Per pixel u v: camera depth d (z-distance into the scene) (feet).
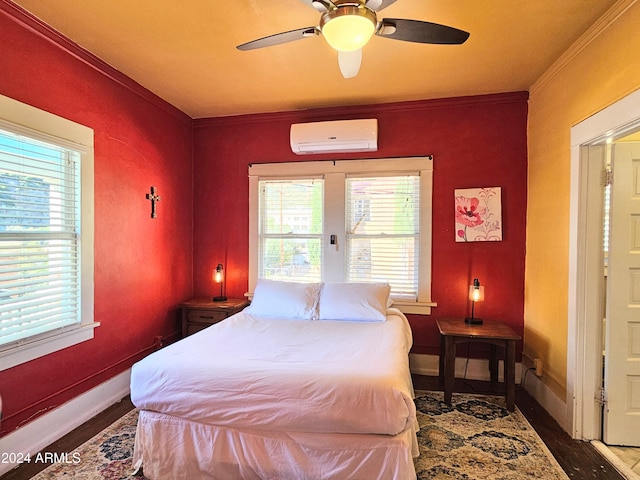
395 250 11.36
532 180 9.96
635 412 7.19
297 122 11.91
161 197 11.00
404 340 8.25
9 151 6.59
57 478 6.17
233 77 9.31
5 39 6.44
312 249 11.96
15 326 6.71
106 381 8.81
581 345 7.40
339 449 5.56
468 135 10.73
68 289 7.82
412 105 11.02
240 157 12.41
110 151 8.92
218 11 6.54
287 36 5.80
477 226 10.69
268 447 5.76
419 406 8.86
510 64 8.53
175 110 11.62
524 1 6.18
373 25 5.34
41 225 7.20
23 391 6.81
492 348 10.37
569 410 7.61
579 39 7.31
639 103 5.72
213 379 5.93
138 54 8.16
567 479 6.18
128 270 9.61
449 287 10.96
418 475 6.23
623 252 7.18
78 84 7.95
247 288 12.44
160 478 6.09
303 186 12.01
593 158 7.33
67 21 6.89
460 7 6.37
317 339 7.83
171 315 11.56
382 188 11.43
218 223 12.62
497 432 7.66
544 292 9.10
